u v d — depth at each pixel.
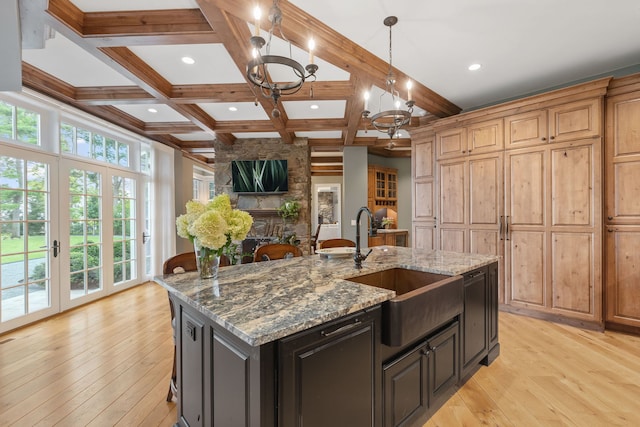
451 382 1.87
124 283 4.75
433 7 2.18
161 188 5.53
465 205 3.84
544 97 3.18
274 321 1.05
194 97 3.53
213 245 1.59
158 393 2.03
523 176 3.38
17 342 2.81
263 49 2.66
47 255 3.52
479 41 2.63
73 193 3.89
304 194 5.76
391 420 1.43
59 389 2.07
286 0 2.07
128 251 4.91
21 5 1.91
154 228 5.31
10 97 3.17
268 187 5.70
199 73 3.18
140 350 2.64
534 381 2.12
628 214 2.84
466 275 2.07
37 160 3.41
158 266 5.37
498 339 2.57
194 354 1.40
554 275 3.19
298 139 5.77
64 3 2.10
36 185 3.41
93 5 2.16
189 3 2.15
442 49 2.76
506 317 3.36
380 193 7.16
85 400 1.95
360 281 2.01
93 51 2.53
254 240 5.70
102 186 4.38
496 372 2.24
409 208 7.53
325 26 2.36
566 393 1.98
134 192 5.04
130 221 4.96
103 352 2.61
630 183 2.83
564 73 3.26
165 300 4.17
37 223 3.41
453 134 3.97
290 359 1.02
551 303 3.21
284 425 1.00
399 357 1.49
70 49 2.76
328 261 2.32
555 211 3.17
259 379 0.96
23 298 3.23
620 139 2.87
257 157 5.80
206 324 1.28
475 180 3.75
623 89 2.85
